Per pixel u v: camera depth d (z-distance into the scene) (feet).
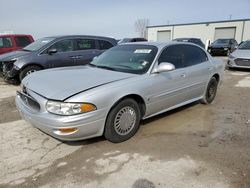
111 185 8.44
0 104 17.69
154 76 12.45
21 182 8.62
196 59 16.06
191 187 8.34
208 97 17.69
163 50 13.61
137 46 14.62
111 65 13.70
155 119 14.69
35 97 10.32
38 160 10.00
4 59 23.79
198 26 113.70
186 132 12.89
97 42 27.50
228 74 32.91
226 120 14.76
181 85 14.28
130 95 11.46
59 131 9.66
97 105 10.05
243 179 8.77
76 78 11.43
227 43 69.46
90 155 10.39
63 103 9.53
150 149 10.95
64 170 9.31
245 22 100.32
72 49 25.63
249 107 17.51
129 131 11.80
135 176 8.93
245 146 11.31
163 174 9.05
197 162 9.86
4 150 10.75
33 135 12.25
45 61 23.90
